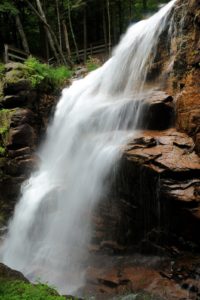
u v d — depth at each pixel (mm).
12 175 13055
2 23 30781
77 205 10930
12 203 12891
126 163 9320
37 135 14242
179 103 10062
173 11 11766
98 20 38719
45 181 12539
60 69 19391
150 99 10602
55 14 35812
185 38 10758
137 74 12859
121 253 9758
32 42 35250
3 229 12422
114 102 12148
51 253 10664
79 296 8344
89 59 28531
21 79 14000
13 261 11156
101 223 10273
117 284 8422
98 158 10453
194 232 8398
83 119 12570
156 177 8664
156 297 7742
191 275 8047
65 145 13102
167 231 8898
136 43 13484
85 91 14781
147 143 9469
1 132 13555
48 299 5848
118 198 9898
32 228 11703
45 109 14758
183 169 8461
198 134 9250
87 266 9586
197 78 9852
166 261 8812
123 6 38969
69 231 10898
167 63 11742
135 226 9602
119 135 10648
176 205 8367
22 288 6082
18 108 13797
